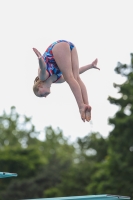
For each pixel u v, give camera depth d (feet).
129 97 283.79
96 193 286.05
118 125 273.75
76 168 352.28
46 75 78.89
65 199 120.57
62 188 349.20
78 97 76.95
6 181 421.18
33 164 431.43
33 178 409.90
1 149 439.22
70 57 80.02
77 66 81.46
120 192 274.57
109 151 289.33
